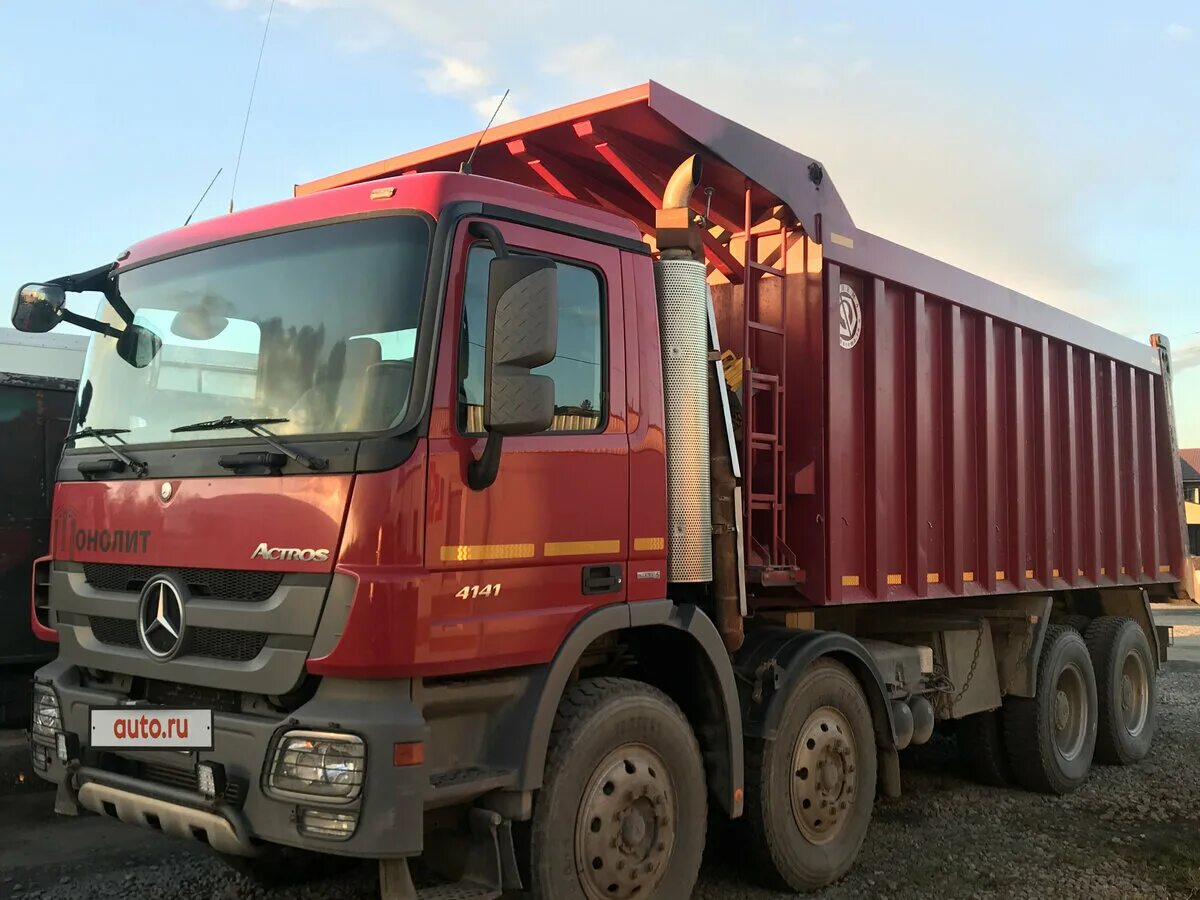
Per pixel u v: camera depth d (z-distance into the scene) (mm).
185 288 4176
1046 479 7711
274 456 3510
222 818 3396
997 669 7363
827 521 5348
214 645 3617
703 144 4797
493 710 3689
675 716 4262
